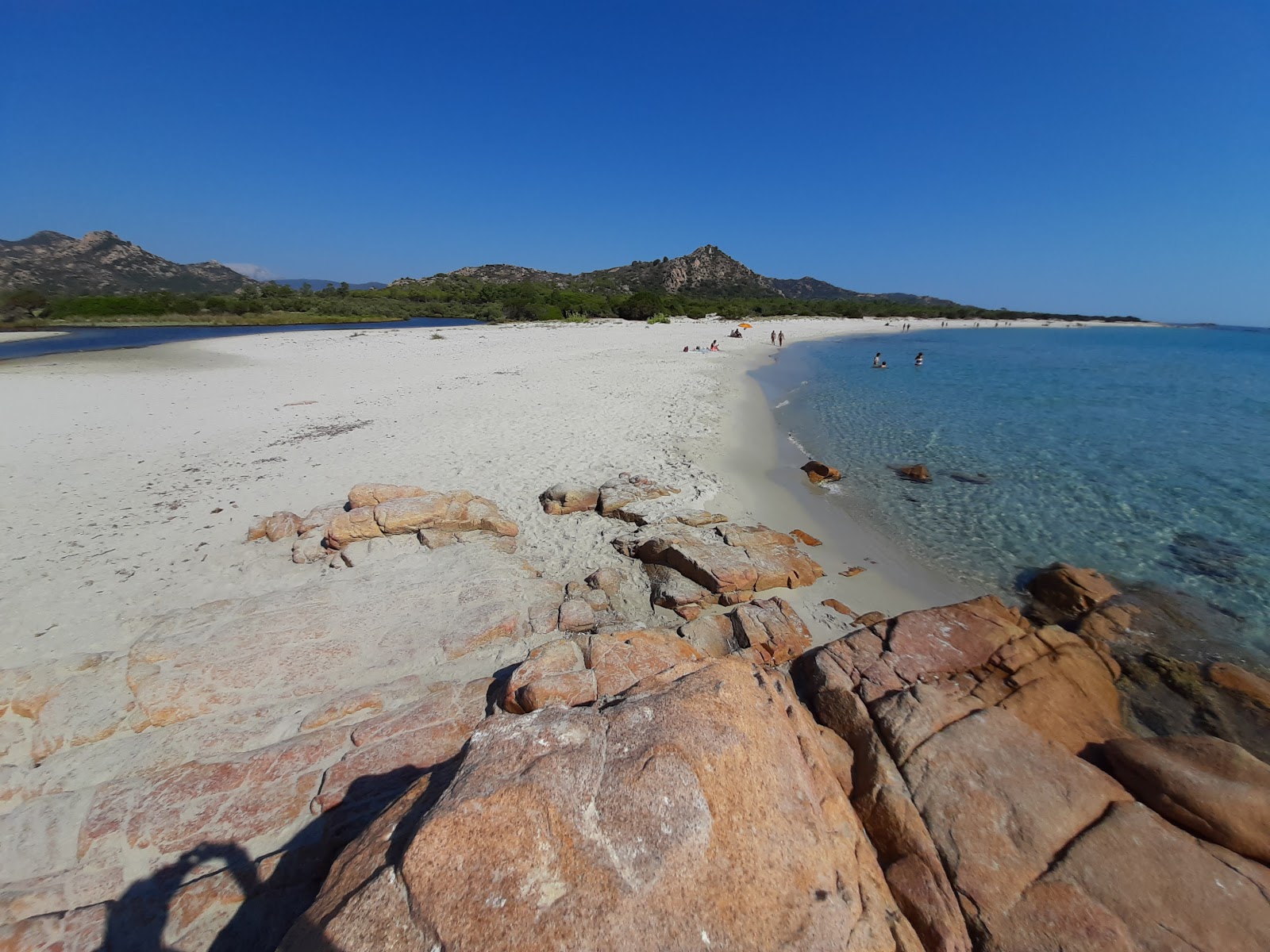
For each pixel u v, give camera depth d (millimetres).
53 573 7824
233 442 13773
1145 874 3533
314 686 5418
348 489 10820
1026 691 5414
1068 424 18641
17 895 3547
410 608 6508
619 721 3297
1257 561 9148
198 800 4156
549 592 7172
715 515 9742
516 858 2592
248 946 3342
